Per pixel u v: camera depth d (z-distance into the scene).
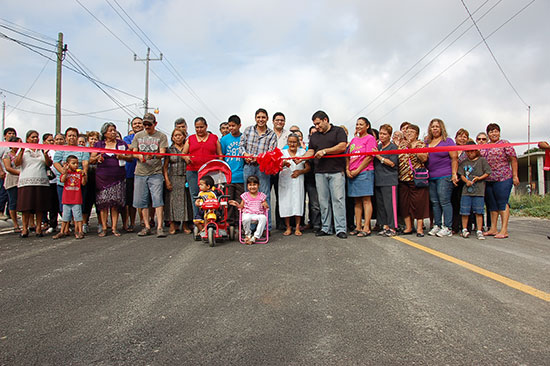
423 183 5.82
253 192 5.56
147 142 6.13
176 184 6.45
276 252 4.57
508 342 2.08
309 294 2.91
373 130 7.29
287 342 2.10
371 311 2.54
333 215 6.38
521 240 5.58
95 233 6.77
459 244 5.08
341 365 1.85
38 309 2.66
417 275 3.41
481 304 2.66
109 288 3.14
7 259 4.41
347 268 3.69
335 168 5.86
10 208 7.12
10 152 6.82
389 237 5.79
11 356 1.97
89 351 2.02
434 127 5.91
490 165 5.93
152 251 4.77
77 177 6.05
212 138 6.27
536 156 22.61
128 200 6.95
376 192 6.32
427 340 2.11
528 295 2.85
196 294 2.94
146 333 2.24
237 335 2.19
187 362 1.89
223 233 5.38
